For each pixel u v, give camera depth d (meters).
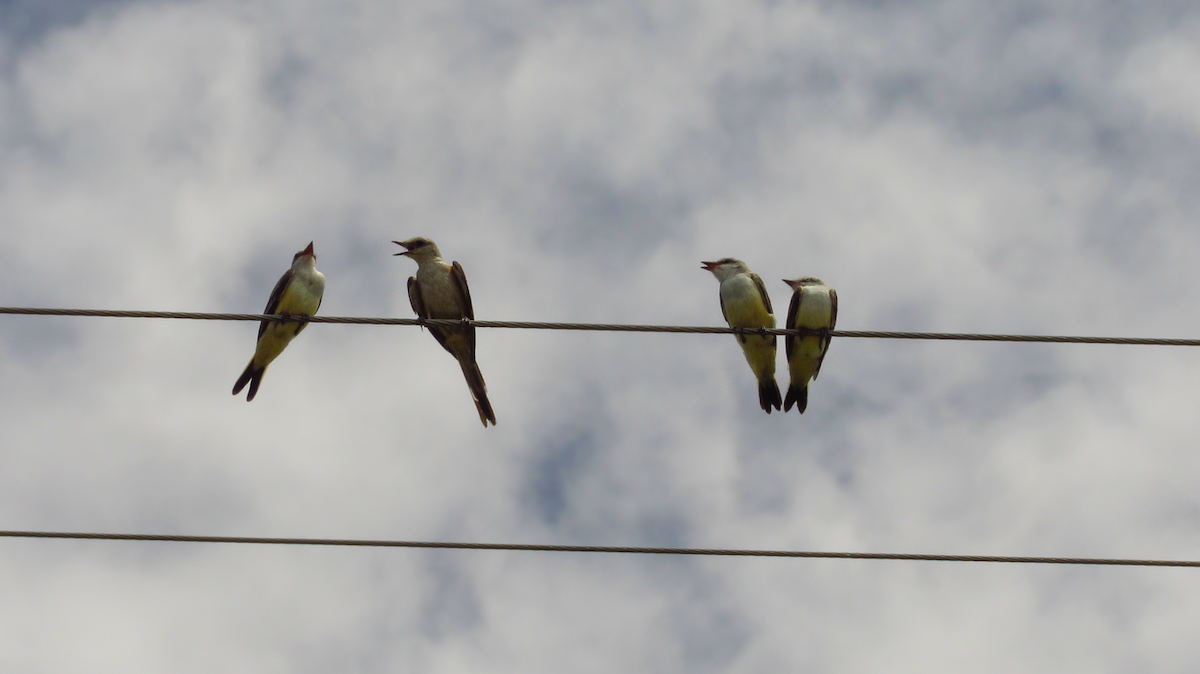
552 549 7.97
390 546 7.88
